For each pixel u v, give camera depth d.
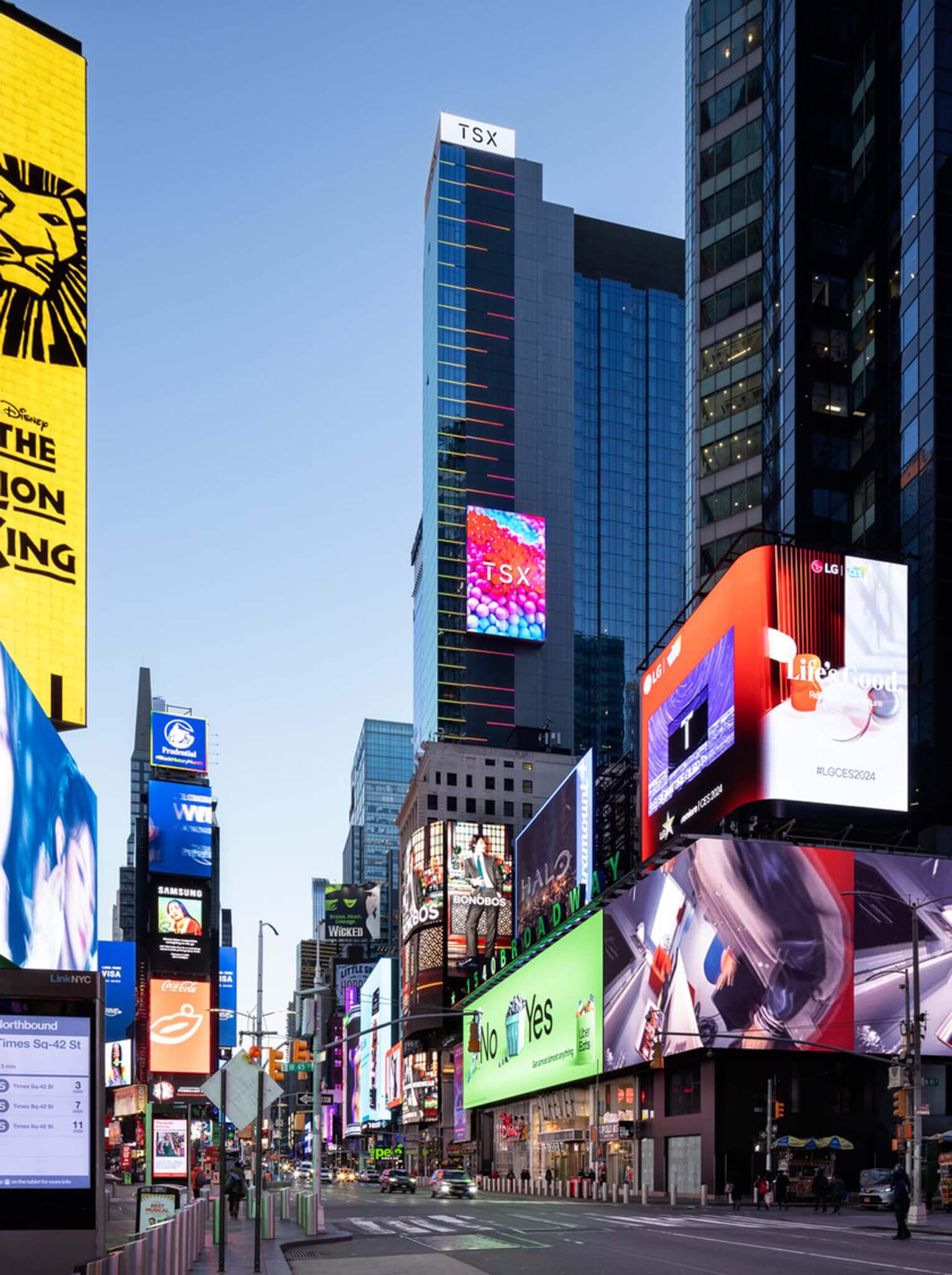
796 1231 44.62
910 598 95.75
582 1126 103.50
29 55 64.31
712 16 132.50
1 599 57.88
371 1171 142.50
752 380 120.19
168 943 142.12
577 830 137.00
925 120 101.31
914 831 90.12
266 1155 120.62
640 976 85.62
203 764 150.88
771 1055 75.62
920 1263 29.91
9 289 61.19
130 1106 166.50
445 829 193.62
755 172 124.44
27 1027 16.97
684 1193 79.56
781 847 76.75
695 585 121.75
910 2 105.69
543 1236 41.81
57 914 49.28
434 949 189.88
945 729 90.31
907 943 76.38
